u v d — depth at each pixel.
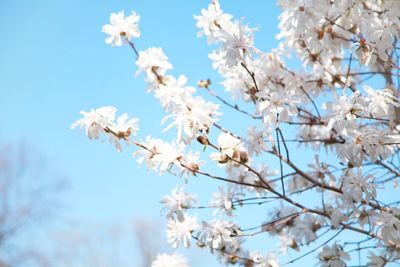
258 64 2.25
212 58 2.21
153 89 2.09
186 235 2.09
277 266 2.08
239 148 1.97
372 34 2.05
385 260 2.08
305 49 2.29
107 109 1.94
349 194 2.00
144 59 2.08
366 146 1.93
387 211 1.99
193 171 1.94
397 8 2.08
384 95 1.93
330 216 2.09
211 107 1.88
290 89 2.26
